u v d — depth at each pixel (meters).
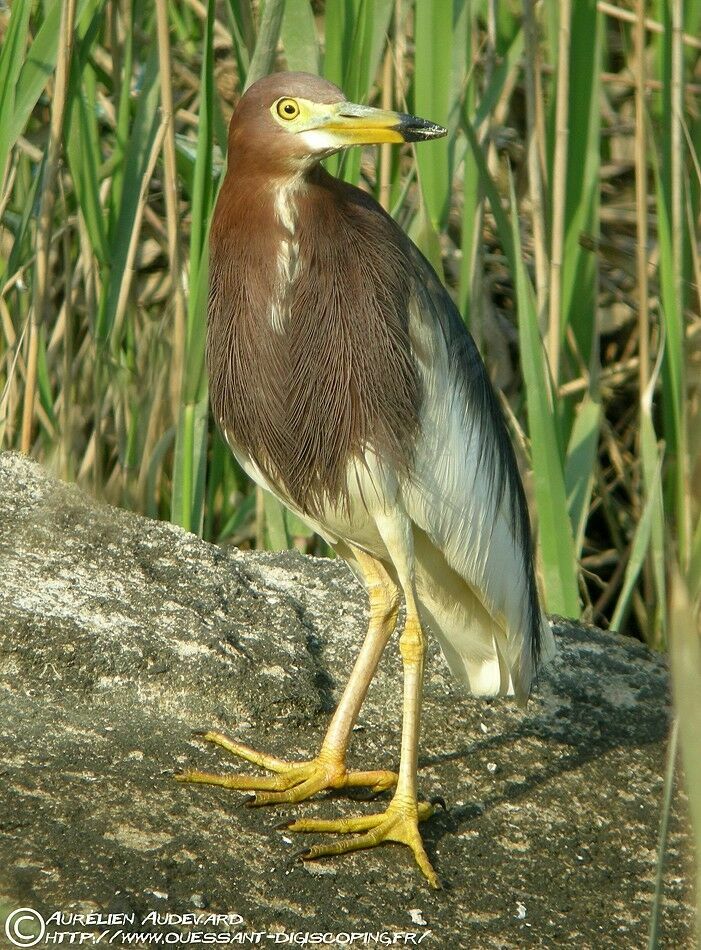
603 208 12.66
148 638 7.77
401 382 6.73
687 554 8.66
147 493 10.98
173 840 6.37
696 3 11.49
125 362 11.62
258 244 6.72
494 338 11.90
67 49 8.97
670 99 9.19
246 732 7.51
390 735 7.74
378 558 7.34
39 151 11.30
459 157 9.70
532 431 8.91
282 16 8.27
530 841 6.93
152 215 11.76
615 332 12.84
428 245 9.27
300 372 6.75
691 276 10.33
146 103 9.90
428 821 6.97
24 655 7.50
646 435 9.34
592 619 10.91
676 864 6.87
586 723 8.14
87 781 6.72
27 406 9.82
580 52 9.55
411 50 12.03
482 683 7.78
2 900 5.71
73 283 11.70
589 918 6.38
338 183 6.96
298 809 6.87
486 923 6.22
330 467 6.83
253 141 6.62
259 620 8.31
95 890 5.88
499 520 7.35
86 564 8.44
